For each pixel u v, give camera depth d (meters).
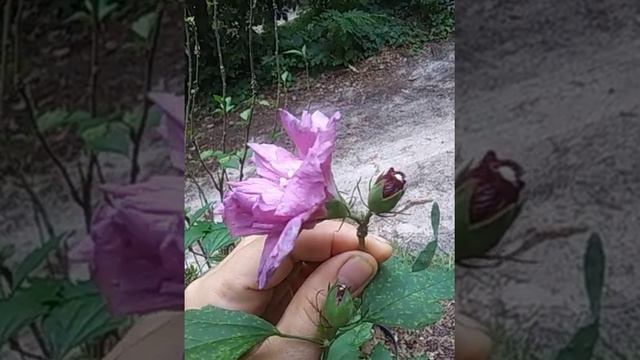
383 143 0.88
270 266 0.21
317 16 1.15
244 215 0.22
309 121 0.22
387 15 1.19
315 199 0.21
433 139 0.87
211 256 0.31
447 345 0.37
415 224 0.59
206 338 0.21
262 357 0.22
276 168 0.22
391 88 1.04
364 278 0.22
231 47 0.93
